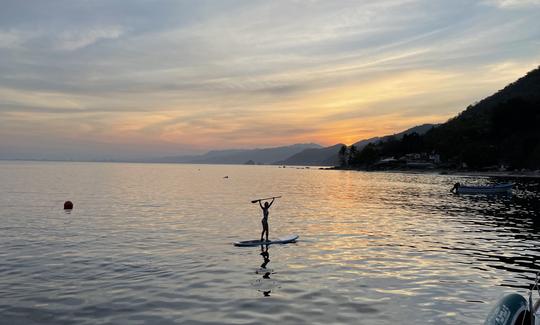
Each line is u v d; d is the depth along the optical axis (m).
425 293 13.74
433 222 32.09
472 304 12.69
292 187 86.00
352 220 33.16
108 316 11.54
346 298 13.16
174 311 11.95
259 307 12.28
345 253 20.12
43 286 14.28
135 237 24.06
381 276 15.86
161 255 19.27
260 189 77.81
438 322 11.21
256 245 21.91
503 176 138.00
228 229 27.66
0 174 124.50
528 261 18.53
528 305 10.11
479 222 32.19
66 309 12.07
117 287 14.23
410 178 135.38
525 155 153.50
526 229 28.50
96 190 65.94
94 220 31.41
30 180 93.38
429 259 18.86
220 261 18.19
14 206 40.41
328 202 50.66
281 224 30.44
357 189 78.75
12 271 16.20
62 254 19.28
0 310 11.93
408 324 11.05
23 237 23.77
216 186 87.12
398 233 26.47
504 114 169.62
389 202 50.97
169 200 50.41
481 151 162.50
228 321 11.18
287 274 16.09
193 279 15.27
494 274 16.22
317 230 27.62
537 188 77.75
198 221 31.55
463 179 122.19
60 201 46.31
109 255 19.16
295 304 12.55
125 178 118.25
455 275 16.06
